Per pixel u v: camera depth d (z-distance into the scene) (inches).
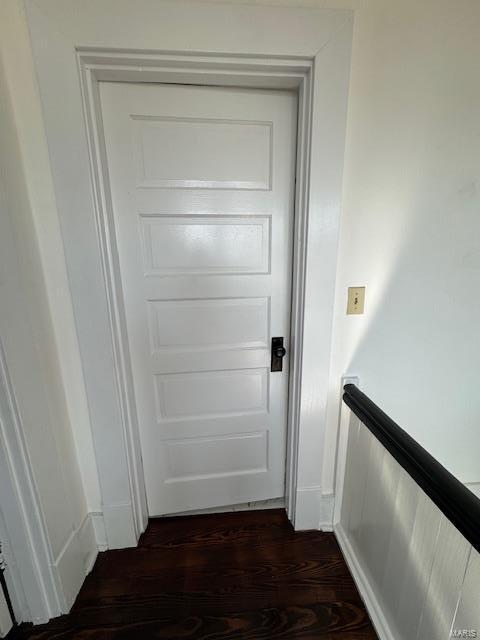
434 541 33.7
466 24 39.0
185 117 44.3
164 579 51.1
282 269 51.8
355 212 44.6
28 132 38.2
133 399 53.8
